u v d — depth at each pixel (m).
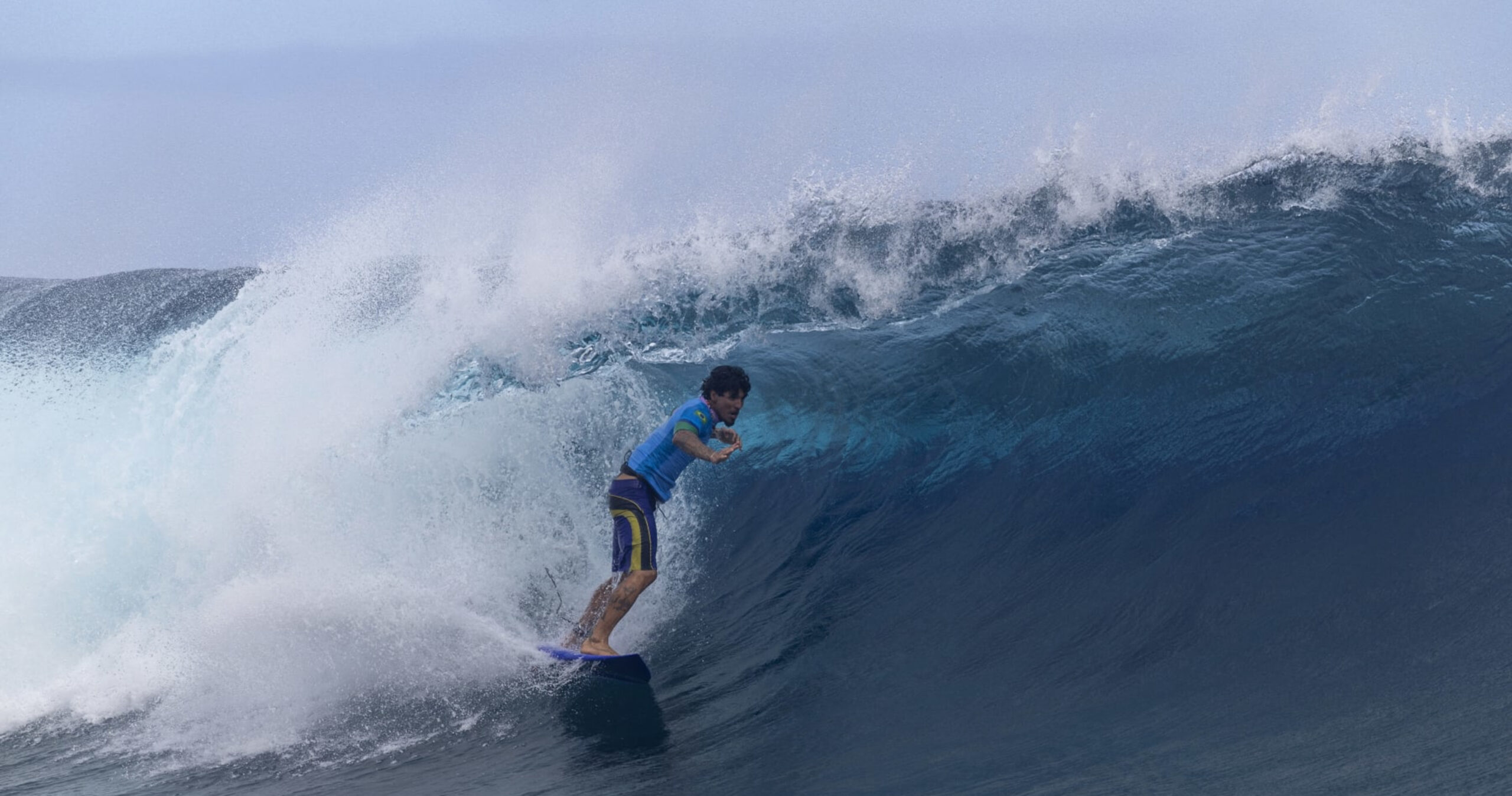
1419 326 24.97
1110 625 18.08
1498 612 16.02
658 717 17.75
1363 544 18.62
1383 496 19.97
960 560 21.45
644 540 19.97
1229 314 26.39
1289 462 21.88
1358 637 16.16
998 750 14.81
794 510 24.56
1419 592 16.92
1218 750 13.86
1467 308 25.19
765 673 18.80
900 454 25.39
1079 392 25.59
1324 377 24.19
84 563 23.33
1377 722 13.89
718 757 16.05
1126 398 25.08
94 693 20.30
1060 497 22.80
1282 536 19.45
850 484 25.00
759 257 31.31
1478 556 17.52
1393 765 12.81
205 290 36.66
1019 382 26.27
